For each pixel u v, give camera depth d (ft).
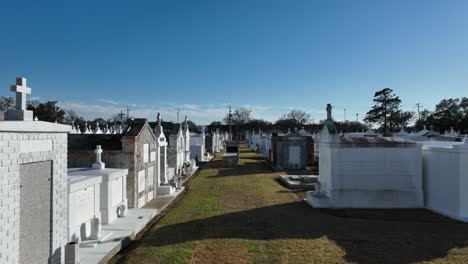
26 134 21.91
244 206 49.75
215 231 36.32
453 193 42.60
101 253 29.91
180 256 28.73
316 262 27.17
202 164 126.31
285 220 40.81
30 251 22.57
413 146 49.52
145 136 54.29
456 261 26.78
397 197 48.73
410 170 49.37
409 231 35.37
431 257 27.71
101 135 53.93
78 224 33.06
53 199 25.18
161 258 28.40
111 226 38.60
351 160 49.60
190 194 62.90
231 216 43.27
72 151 49.11
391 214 44.39
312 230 36.24
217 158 156.66
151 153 57.72
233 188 67.26
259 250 30.09
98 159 44.27
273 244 31.68
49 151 24.68
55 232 25.48
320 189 53.36
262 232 35.68
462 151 41.27
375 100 314.76
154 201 55.83
